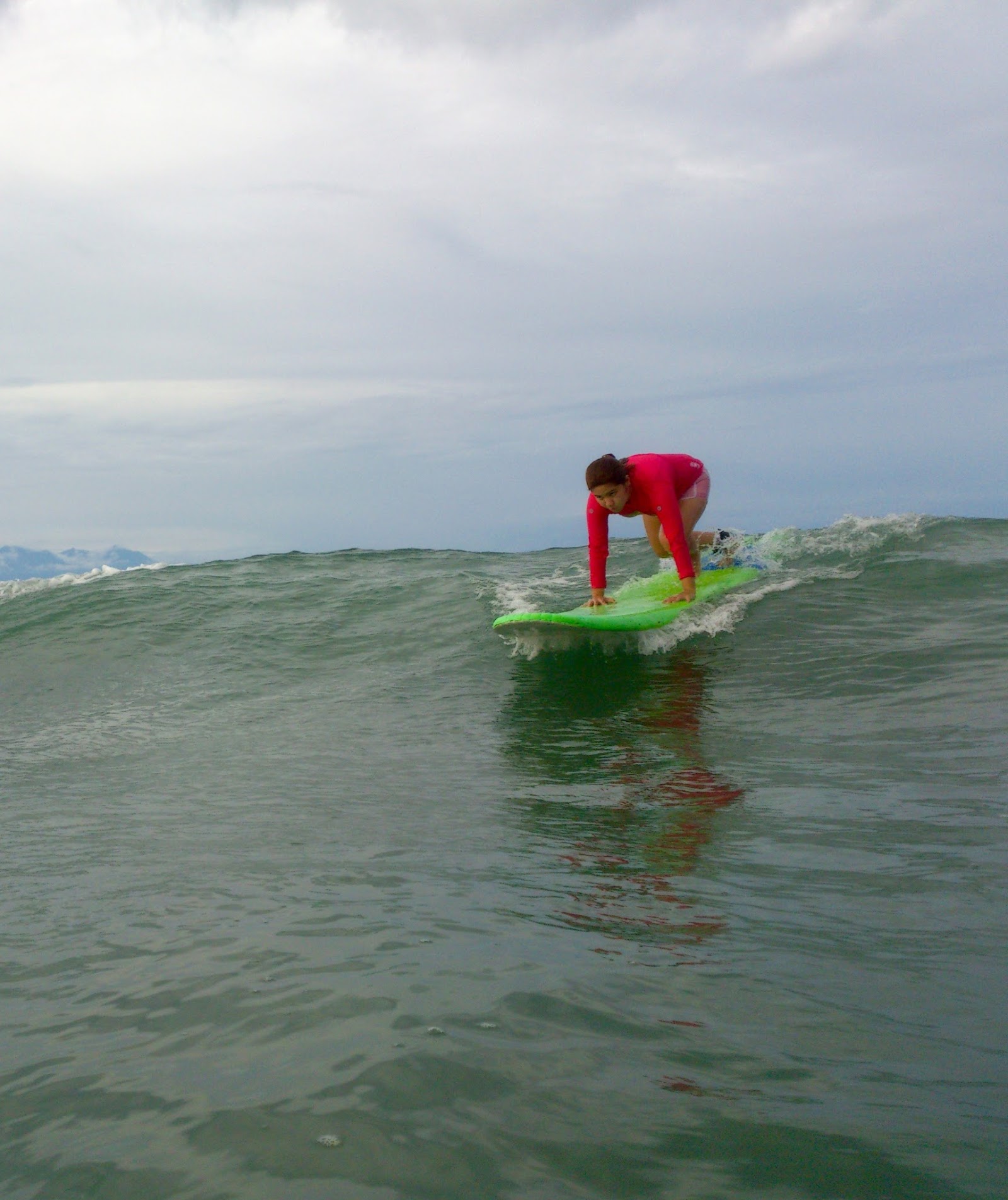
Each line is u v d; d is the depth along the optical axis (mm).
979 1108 1233
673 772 3389
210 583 8555
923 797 2844
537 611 6473
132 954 1938
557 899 2172
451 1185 1079
